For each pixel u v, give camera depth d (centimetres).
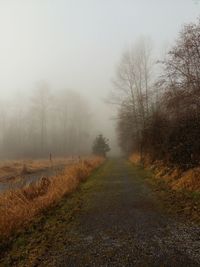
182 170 1546
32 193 1305
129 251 654
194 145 1479
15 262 647
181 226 812
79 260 623
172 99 1487
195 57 1425
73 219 952
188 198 1121
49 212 1060
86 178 2028
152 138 2373
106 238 751
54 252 680
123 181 1784
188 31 1398
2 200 1081
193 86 1402
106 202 1181
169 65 1496
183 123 1542
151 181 1708
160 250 647
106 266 584
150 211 998
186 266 559
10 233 826
